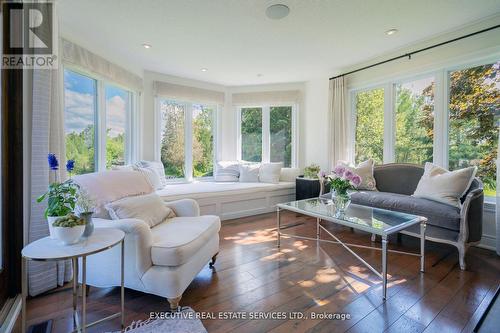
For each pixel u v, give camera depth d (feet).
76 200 5.05
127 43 10.02
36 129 5.65
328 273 6.88
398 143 11.60
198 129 15.62
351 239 9.70
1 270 4.99
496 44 8.41
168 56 11.40
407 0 7.35
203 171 15.89
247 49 10.69
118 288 6.19
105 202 6.04
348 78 13.17
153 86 13.42
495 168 8.73
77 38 9.11
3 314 4.81
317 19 8.33
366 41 10.05
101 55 10.33
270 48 10.62
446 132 9.82
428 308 5.31
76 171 9.36
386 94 11.82
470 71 9.26
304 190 13.52
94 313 5.16
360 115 13.15
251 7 7.59
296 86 15.65
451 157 9.80
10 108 5.42
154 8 7.61
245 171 15.15
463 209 7.09
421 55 10.32
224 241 9.43
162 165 13.30
